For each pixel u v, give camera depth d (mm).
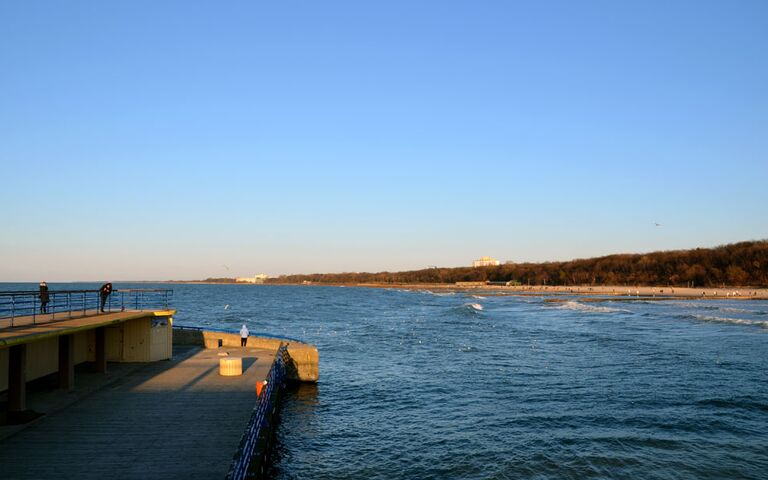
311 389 32500
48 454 14219
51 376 23188
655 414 26172
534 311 100312
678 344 50156
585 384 33188
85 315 24609
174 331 36750
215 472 13195
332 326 73438
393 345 52438
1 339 14500
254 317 92062
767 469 19188
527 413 26797
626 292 173750
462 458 20734
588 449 21312
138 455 14250
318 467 20109
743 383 32719
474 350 48469
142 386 22344
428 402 29469
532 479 18531
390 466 20125
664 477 18484
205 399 20125
